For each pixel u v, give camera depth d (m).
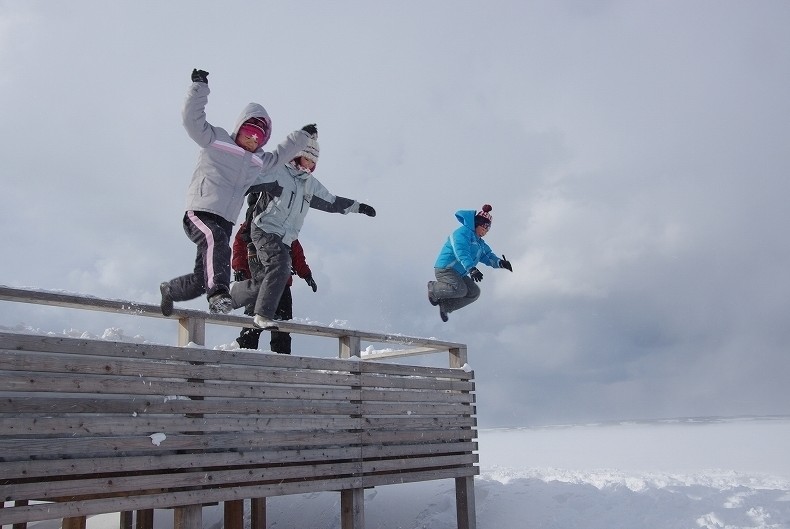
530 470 10.22
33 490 4.12
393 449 6.36
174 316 5.12
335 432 5.90
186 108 5.04
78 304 4.63
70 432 4.30
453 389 7.16
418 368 6.79
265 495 5.33
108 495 4.79
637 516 7.40
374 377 6.34
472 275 8.56
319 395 5.82
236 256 6.19
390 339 6.69
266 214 5.80
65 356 4.38
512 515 7.51
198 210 5.09
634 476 9.50
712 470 11.25
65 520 5.94
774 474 10.71
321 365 5.90
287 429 5.53
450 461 6.92
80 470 4.32
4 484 4.05
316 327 6.02
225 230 5.15
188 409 4.91
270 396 5.45
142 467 4.62
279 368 5.59
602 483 8.78
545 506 7.64
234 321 5.43
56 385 4.30
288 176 5.94
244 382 5.34
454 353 7.41
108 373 4.54
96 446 4.40
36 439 4.17
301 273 6.37
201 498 4.93
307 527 7.48
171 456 4.77
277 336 6.25
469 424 7.28
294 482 5.56
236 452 5.16
